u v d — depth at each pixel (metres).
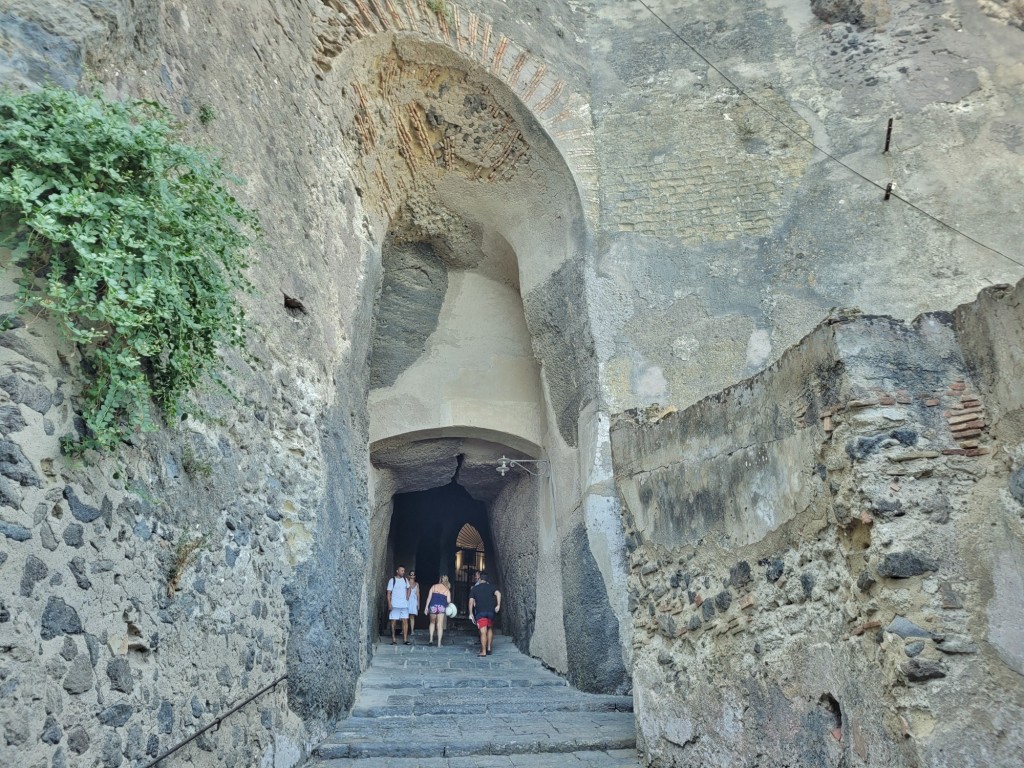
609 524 6.76
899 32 8.65
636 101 8.41
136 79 3.44
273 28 5.59
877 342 2.79
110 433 2.51
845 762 2.65
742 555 3.44
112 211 2.48
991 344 2.60
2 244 2.35
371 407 8.87
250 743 3.77
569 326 7.87
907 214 7.81
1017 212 7.76
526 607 9.12
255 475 4.22
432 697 6.14
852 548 2.69
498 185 8.31
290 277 5.14
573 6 9.04
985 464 2.53
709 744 3.60
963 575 2.43
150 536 2.93
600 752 4.70
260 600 4.10
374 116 7.27
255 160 4.82
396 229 8.48
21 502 2.22
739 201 7.98
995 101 8.26
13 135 2.29
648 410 5.09
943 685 2.31
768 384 3.31
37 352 2.38
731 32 8.76
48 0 2.86
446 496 14.90
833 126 8.26
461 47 7.58
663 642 4.20
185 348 2.77
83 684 2.40
